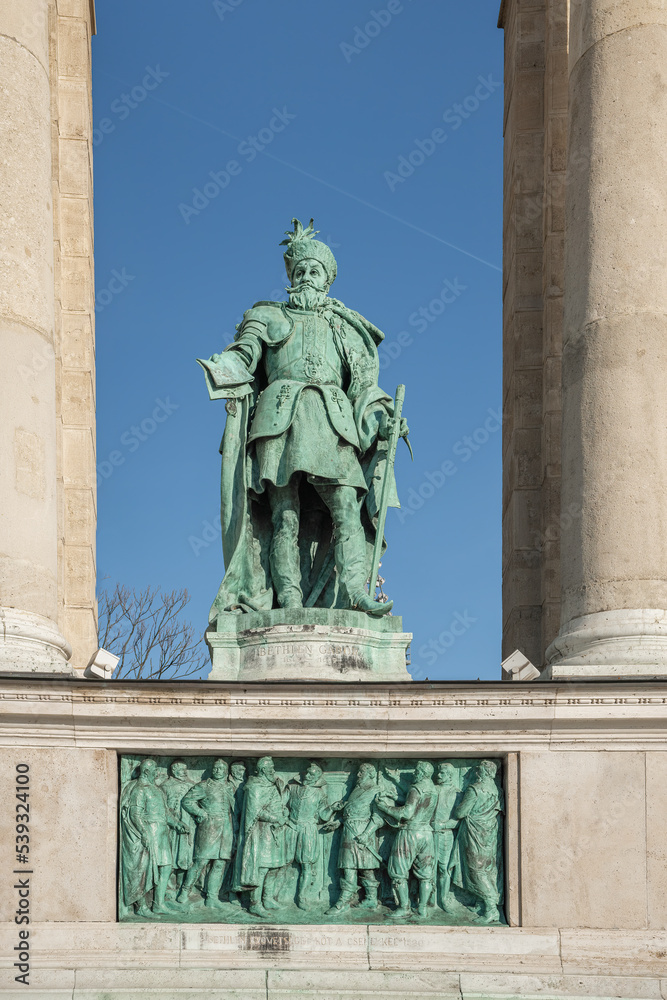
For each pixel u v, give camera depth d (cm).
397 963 1778
